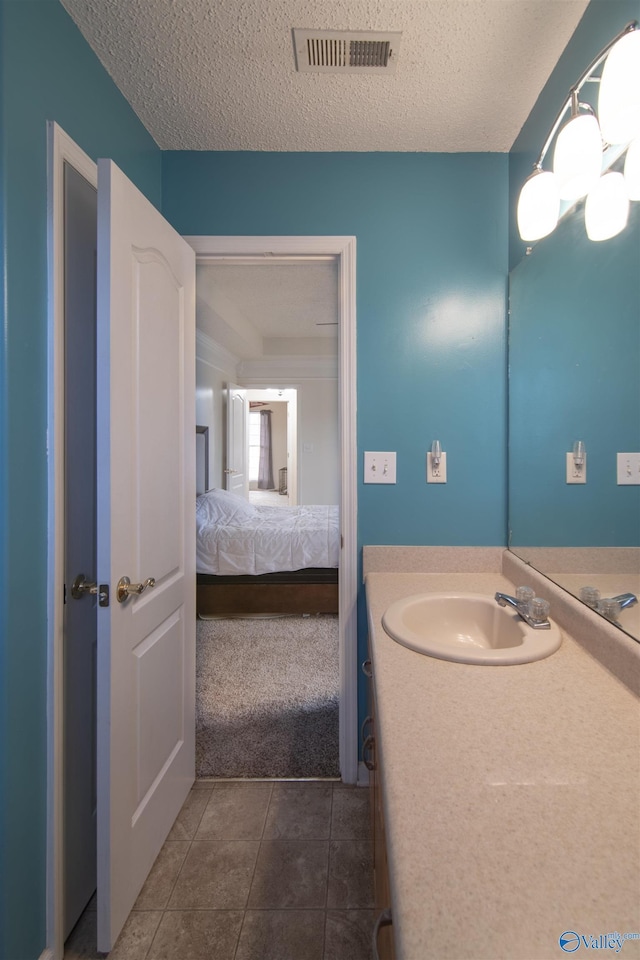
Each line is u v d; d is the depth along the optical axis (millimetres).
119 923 1118
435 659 918
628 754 633
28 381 985
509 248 1616
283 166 1635
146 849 1282
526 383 1485
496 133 1527
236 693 2350
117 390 1111
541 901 424
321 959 1086
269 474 9680
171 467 1471
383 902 860
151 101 1393
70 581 1155
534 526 1411
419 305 1628
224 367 4711
